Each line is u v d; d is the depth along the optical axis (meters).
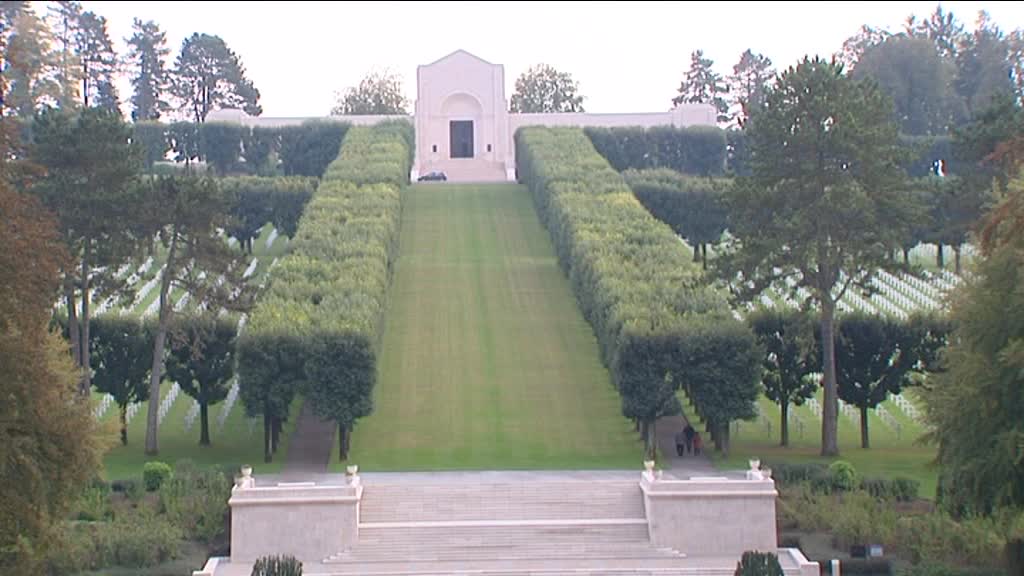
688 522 97.88
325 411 116.25
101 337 123.75
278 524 96.19
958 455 83.31
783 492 102.25
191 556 93.38
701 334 117.19
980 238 87.31
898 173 121.50
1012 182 83.44
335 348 116.50
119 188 122.88
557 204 176.75
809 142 120.00
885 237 120.81
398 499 102.25
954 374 84.38
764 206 123.75
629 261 146.25
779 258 122.44
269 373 116.94
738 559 95.88
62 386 76.81
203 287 124.12
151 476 104.06
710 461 116.25
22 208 71.31
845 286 123.00
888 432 128.12
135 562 89.94
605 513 101.75
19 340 69.44
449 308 157.75
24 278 69.62
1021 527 86.88
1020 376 77.38
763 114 122.88
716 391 117.38
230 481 108.06
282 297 131.88
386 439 121.25
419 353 143.12
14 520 69.31
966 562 87.62
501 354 143.00
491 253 183.12
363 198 174.75
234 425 130.00
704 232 194.12
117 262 123.56
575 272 155.25
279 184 191.75
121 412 125.06
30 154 120.00
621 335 118.56
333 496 96.75
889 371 121.88
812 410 136.25
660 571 91.81
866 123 121.19
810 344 120.06
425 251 183.75
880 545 91.06
